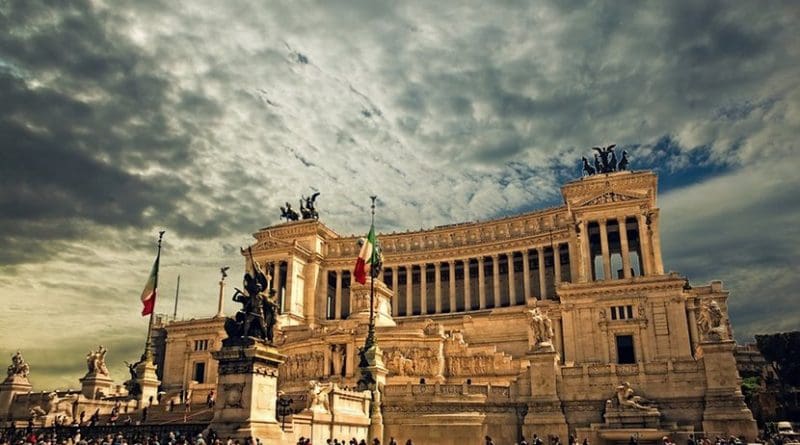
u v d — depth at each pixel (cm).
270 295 4362
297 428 5056
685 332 9381
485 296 14038
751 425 6328
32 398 7262
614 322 9688
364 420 6294
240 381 4072
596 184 12775
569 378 7081
